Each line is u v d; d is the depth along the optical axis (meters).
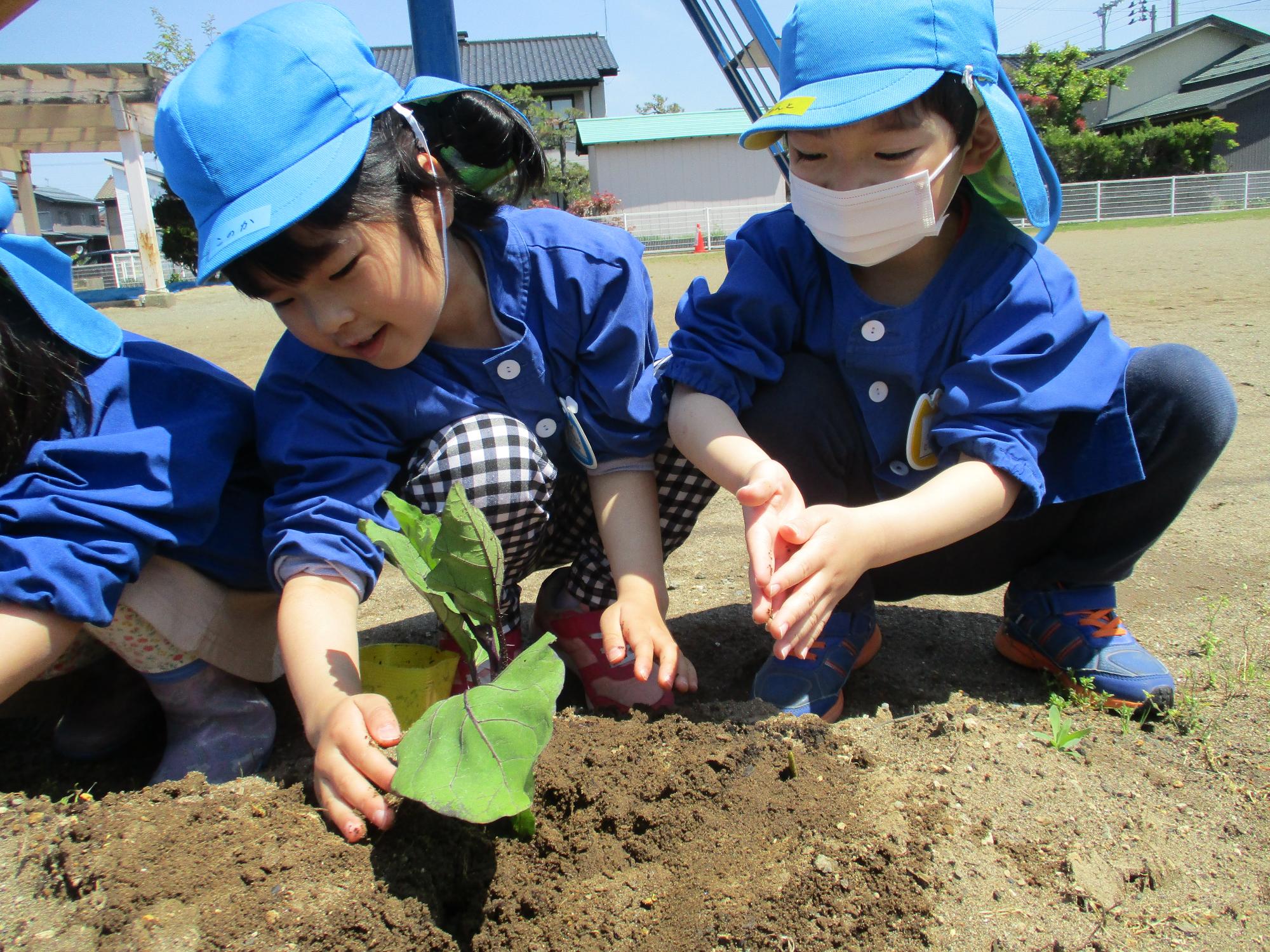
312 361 1.51
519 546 1.68
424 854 1.15
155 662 1.46
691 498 1.77
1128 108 34.12
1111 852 1.18
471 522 1.18
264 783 1.33
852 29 1.44
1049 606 1.71
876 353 1.60
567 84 29.33
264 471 1.64
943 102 1.43
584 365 1.64
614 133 24.28
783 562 1.34
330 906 1.07
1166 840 1.21
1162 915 1.10
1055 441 1.62
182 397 1.53
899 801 1.21
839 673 1.61
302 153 1.28
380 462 1.52
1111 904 1.11
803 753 1.29
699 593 2.28
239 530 1.57
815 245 1.68
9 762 1.62
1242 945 1.06
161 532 1.39
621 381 1.62
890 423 1.66
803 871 1.09
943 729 1.43
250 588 1.59
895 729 1.45
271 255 1.23
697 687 1.65
